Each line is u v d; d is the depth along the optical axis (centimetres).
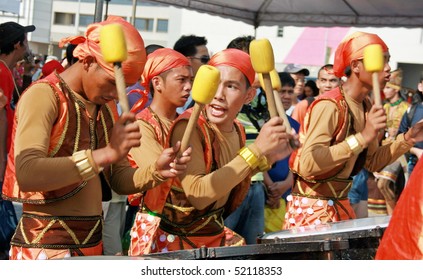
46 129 292
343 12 1002
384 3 959
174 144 355
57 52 3095
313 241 316
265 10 1023
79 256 295
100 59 291
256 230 517
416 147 762
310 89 917
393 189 741
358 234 327
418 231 222
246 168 339
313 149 415
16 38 535
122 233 555
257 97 535
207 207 368
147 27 3491
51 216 304
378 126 393
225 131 371
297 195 445
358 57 423
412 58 2248
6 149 509
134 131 278
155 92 414
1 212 510
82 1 3581
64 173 283
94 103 308
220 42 1995
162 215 367
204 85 305
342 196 440
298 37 1858
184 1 962
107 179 334
